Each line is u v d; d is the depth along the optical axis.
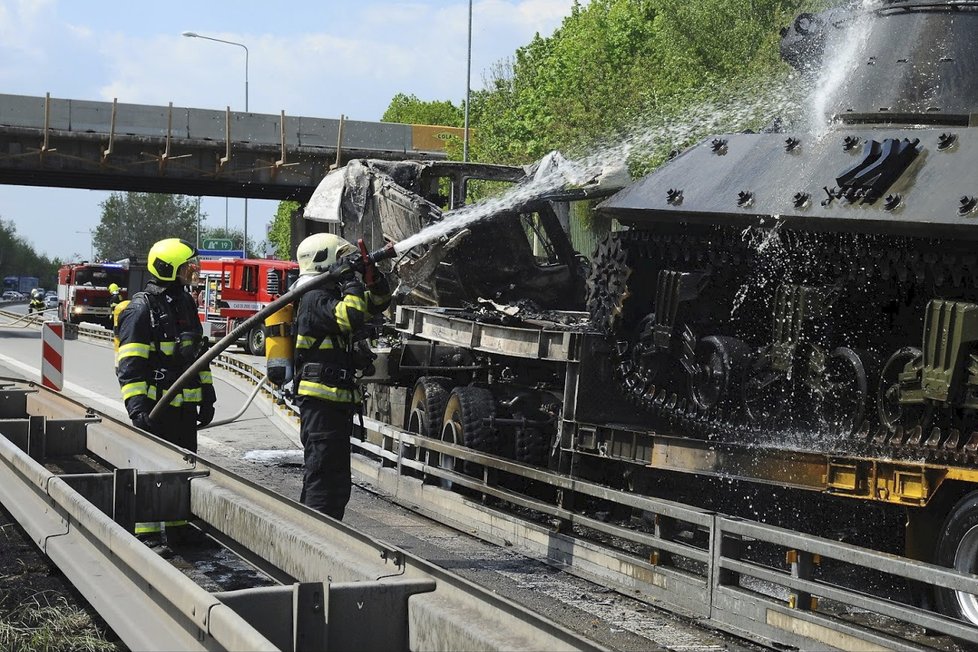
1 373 24.14
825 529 8.46
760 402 8.40
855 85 8.54
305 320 7.80
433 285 12.40
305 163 39.22
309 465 7.77
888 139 7.33
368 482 12.16
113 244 149.88
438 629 3.88
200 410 8.57
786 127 9.51
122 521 6.49
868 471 7.17
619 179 12.09
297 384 7.87
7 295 138.00
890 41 8.45
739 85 25.55
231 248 57.69
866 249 7.36
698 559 7.11
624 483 9.71
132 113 37.75
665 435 8.36
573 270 12.42
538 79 37.06
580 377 9.30
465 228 11.91
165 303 8.30
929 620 5.63
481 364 11.70
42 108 36.94
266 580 7.11
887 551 8.12
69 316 50.31
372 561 4.55
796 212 7.50
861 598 5.96
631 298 9.32
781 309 8.08
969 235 6.48
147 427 8.09
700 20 28.03
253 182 39.16
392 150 40.38
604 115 28.53
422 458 11.36
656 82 27.95
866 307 7.91
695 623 7.00
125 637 4.75
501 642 3.53
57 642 6.03
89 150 37.25
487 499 10.07
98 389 21.03
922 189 6.93
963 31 8.14
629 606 7.43
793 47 9.53
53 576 7.45
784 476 7.57
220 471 6.42
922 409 7.18
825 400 7.88
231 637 3.70
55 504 6.39
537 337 9.74
